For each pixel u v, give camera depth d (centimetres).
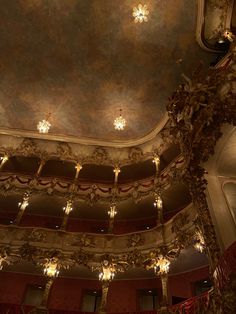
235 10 1512
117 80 1928
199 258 1541
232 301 788
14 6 1711
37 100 2072
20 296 1670
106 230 2017
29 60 1900
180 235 1439
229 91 1185
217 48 1673
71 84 1983
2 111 2141
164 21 1647
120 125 1595
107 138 2250
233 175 1374
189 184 1297
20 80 1983
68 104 2081
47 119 2164
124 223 2039
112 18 1698
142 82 1906
